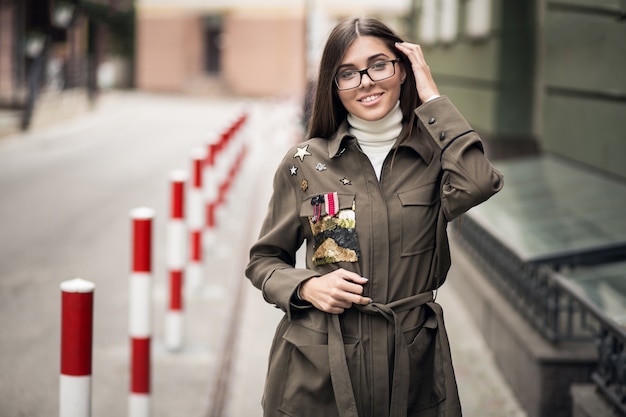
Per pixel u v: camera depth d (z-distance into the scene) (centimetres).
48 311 747
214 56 5188
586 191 721
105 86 4719
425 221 293
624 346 425
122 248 998
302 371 292
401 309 290
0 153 1975
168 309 646
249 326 711
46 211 1230
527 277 589
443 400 291
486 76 1169
